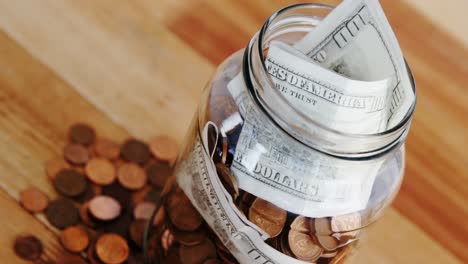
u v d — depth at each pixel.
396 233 0.67
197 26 0.74
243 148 0.52
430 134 0.72
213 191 0.53
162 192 0.63
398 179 0.55
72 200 0.64
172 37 0.73
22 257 0.61
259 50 0.50
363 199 0.52
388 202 0.55
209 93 0.55
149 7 0.74
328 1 0.69
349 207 0.52
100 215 0.64
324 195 0.51
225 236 0.55
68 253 0.62
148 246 0.62
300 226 0.52
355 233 0.54
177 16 0.74
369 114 0.51
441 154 0.71
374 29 0.52
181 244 0.58
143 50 0.72
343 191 0.52
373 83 0.51
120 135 0.68
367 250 0.66
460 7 0.79
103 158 0.66
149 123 0.69
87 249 0.63
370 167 0.51
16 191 0.63
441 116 0.73
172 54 0.72
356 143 0.49
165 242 0.59
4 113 0.66
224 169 0.52
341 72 0.53
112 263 0.62
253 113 0.51
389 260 0.66
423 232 0.68
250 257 0.55
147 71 0.71
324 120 0.51
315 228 0.52
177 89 0.71
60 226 0.63
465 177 0.71
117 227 0.64
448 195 0.70
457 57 0.76
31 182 0.64
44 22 0.71
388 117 0.52
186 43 0.73
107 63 0.70
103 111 0.69
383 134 0.49
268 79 0.50
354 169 0.51
